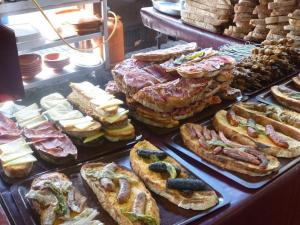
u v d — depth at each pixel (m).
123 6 4.53
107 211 1.12
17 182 1.22
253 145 1.42
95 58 3.35
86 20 3.09
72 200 1.13
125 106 1.73
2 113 1.57
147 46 5.02
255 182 1.25
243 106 1.68
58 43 2.92
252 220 1.24
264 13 2.70
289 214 1.49
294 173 1.33
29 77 2.93
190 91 1.59
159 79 1.70
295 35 2.47
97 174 1.23
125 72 1.72
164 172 1.25
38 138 1.39
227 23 3.07
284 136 1.49
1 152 1.31
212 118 1.64
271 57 2.12
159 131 1.55
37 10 2.64
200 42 3.14
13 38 1.58
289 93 1.83
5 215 1.08
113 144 1.45
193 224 1.07
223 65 1.72
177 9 3.49
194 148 1.41
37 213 1.10
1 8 2.46
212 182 1.26
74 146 1.37
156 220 1.05
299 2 2.56
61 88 3.16
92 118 1.49
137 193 1.15
